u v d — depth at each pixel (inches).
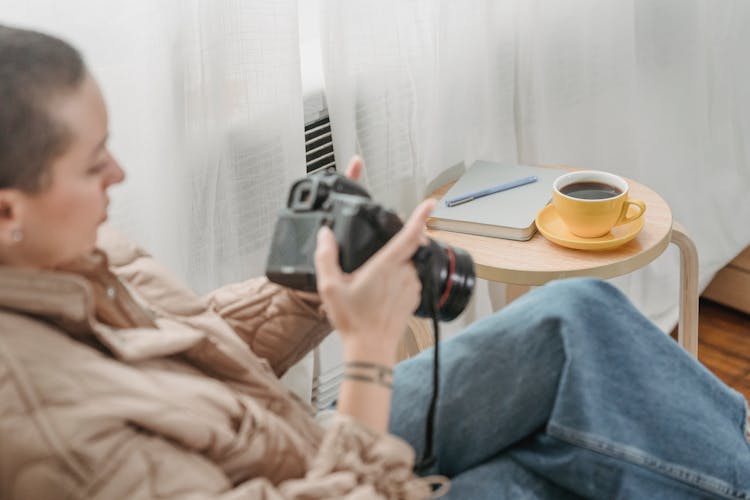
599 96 73.0
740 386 75.4
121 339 33.1
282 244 37.3
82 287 31.1
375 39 60.7
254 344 44.3
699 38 77.5
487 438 41.8
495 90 67.8
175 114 53.9
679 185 82.4
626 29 71.3
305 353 45.9
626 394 40.4
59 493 28.6
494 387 41.6
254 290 44.8
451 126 66.9
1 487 29.1
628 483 39.6
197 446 31.7
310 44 66.0
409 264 34.8
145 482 29.4
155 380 32.9
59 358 30.3
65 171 30.8
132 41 51.5
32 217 31.0
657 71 77.9
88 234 32.4
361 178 64.9
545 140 72.0
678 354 42.2
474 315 74.6
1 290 30.3
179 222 55.9
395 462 33.0
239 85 55.4
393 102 63.3
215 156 55.7
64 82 30.3
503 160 71.5
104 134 32.0
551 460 40.6
